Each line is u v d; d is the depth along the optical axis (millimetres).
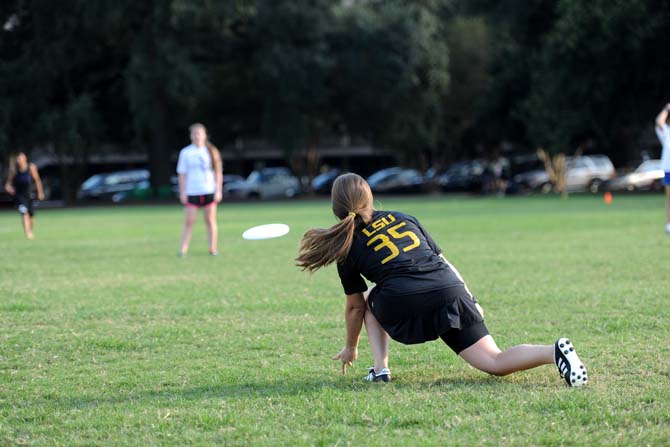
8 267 28750
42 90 96750
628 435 9719
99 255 32844
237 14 96688
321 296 21469
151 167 106500
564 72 85500
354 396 11773
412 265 12164
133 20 93812
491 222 47188
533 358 11750
